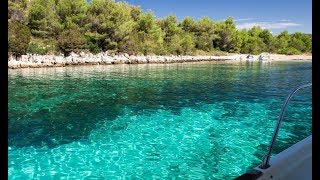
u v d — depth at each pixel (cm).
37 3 4028
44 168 679
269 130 988
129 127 1018
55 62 3372
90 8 4459
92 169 676
